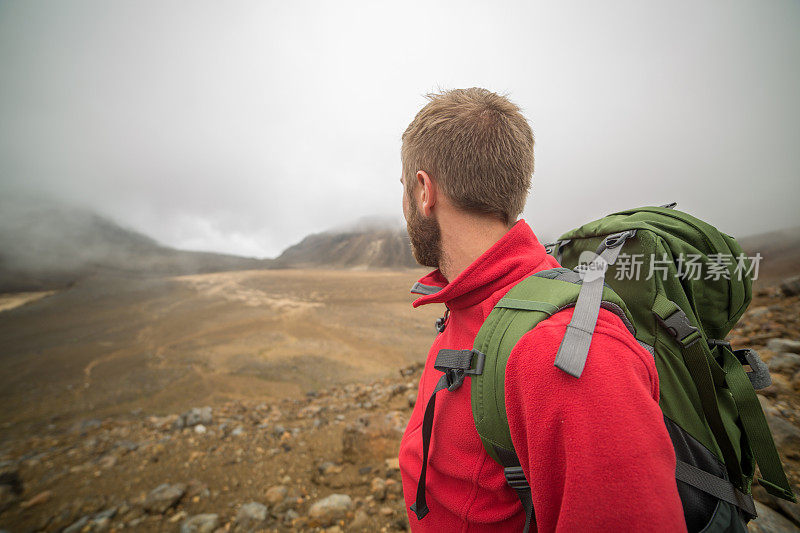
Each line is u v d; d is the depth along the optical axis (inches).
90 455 232.2
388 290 2354.8
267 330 1255.5
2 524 163.5
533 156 35.5
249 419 290.8
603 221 46.1
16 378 878.4
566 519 20.2
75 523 156.9
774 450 33.3
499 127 32.3
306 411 298.0
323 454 199.9
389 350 921.5
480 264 30.7
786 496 32.0
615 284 38.6
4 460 235.3
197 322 1525.6
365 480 160.9
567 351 21.3
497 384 26.0
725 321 39.4
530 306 26.1
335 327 1254.3
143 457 221.5
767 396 125.4
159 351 1062.4
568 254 51.0
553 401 21.5
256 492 165.5
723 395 35.2
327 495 154.9
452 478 33.0
